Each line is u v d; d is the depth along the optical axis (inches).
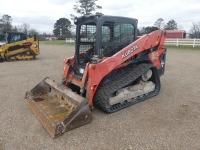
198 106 178.9
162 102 188.5
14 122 151.8
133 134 133.7
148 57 199.6
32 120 154.8
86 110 144.0
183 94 211.2
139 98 189.2
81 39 189.3
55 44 1318.9
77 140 128.0
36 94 187.8
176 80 268.4
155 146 120.5
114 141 126.3
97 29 163.5
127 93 176.1
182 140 126.1
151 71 196.2
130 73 183.0
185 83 253.4
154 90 207.0
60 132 131.4
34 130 140.5
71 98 153.4
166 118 155.8
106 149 118.8
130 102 180.9
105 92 160.7
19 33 506.0
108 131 137.8
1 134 135.6
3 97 208.1
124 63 178.9
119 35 180.4
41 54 654.5
